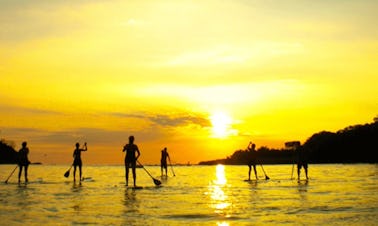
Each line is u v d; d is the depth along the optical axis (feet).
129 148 84.94
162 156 136.98
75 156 99.81
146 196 64.13
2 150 417.49
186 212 46.73
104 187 82.38
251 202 55.67
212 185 88.53
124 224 39.45
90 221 41.01
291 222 40.40
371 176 124.26
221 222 40.75
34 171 187.21
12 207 50.49
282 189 75.97
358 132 451.53
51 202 55.62
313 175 134.10
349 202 54.90
